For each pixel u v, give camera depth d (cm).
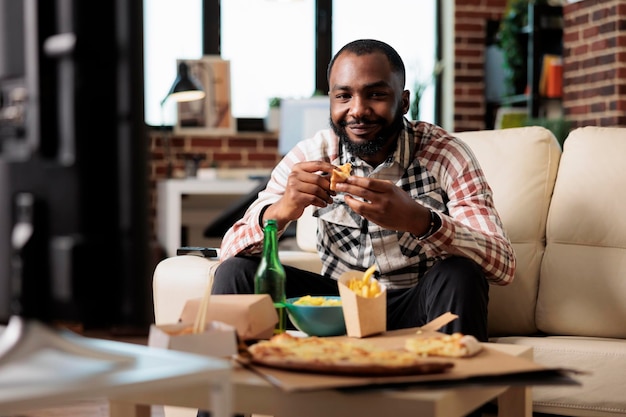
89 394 92
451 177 236
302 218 294
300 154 252
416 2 688
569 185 253
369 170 243
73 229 90
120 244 92
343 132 238
